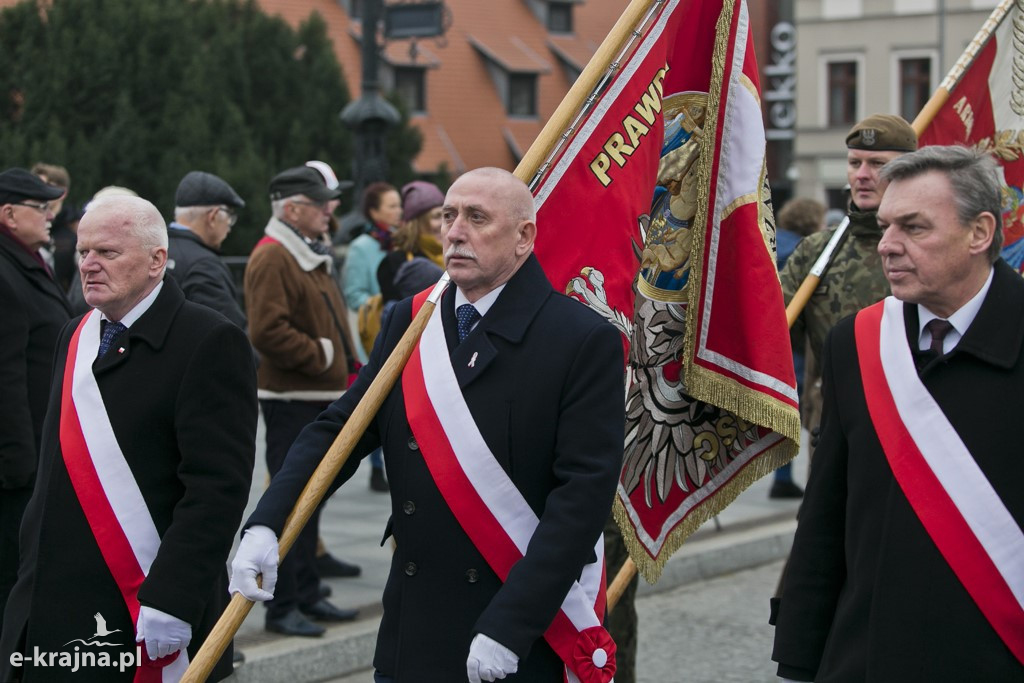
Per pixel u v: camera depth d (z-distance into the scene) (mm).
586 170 3404
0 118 21422
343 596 6320
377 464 8953
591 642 2898
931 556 2791
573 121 3391
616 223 3430
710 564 7535
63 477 3479
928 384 2850
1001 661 2744
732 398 3689
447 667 2891
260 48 23922
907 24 38406
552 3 37219
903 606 2807
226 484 3438
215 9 23953
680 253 3820
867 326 2971
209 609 3545
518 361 2916
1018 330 2812
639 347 3766
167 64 21953
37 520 3549
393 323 3154
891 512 2848
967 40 37875
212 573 3400
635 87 3498
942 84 4535
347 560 7000
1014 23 4598
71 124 21219
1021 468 2764
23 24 21672
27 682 3469
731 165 3740
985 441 2781
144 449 3459
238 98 23172
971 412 2801
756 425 3811
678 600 7008
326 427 3082
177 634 3338
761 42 28109
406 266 6555
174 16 22312
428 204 7105
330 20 33219
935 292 2838
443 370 2941
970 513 2770
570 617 2896
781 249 8547
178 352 3482
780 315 3719
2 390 4457
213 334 3498
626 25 3447
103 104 21391
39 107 21172
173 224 5668
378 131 14672
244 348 3545
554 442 2887
